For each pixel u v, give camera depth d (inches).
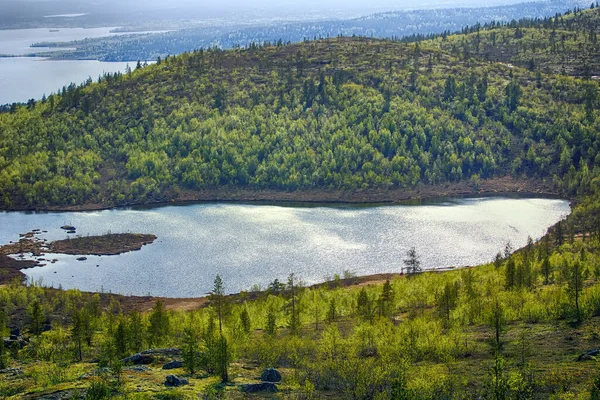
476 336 5403.5
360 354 5073.8
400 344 5009.8
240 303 7485.2
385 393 4094.5
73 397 3959.2
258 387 4306.1
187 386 4301.2
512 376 3858.3
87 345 5925.2
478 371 4478.3
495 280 7066.9
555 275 7130.9
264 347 5142.7
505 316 5595.5
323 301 6884.8
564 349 4776.1
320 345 5162.4
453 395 4003.4
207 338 4928.6
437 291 6560.0
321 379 4515.3
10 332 6668.3
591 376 4037.9
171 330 6053.2
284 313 6678.2
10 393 4372.5
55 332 6269.7
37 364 5344.5
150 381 4394.7
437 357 4958.2
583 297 5634.8
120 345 5438.0
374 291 7062.0
